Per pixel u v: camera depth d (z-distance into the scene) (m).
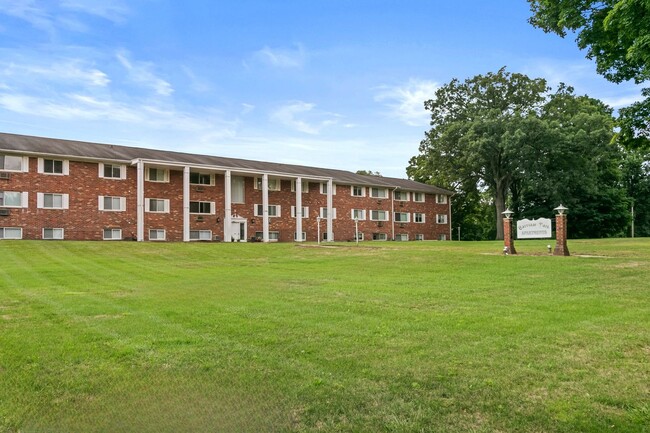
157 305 9.33
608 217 46.06
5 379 5.05
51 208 28.42
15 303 9.73
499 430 3.86
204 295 10.64
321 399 4.49
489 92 44.28
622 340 6.31
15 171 27.48
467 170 43.81
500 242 32.12
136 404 4.46
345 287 11.66
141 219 30.25
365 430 3.90
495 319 7.69
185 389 4.78
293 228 38.53
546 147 38.38
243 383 4.91
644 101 8.86
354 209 42.28
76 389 4.80
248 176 36.53
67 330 7.16
